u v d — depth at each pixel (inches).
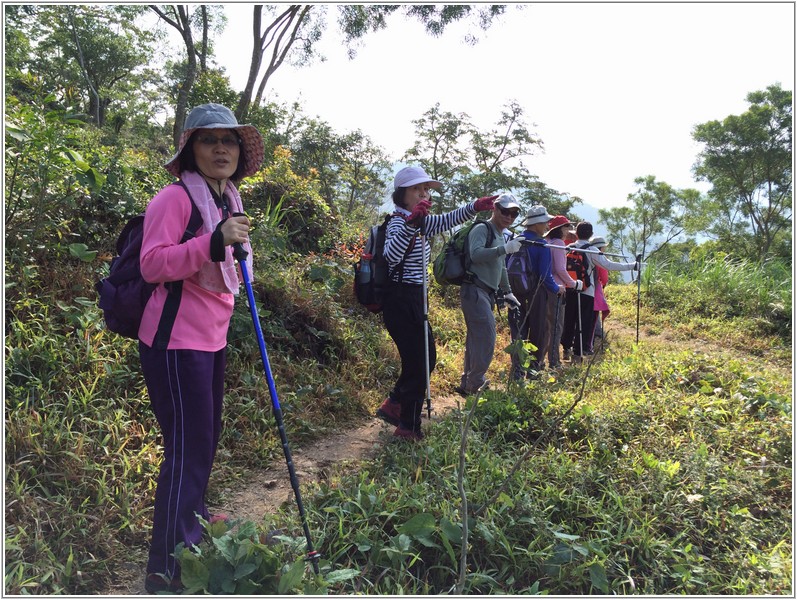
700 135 1326.3
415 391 152.2
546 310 233.9
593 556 104.2
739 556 108.1
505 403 170.1
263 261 219.6
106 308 91.4
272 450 145.7
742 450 147.8
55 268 162.7
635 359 237.3
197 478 91.1
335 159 948.6
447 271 190.2
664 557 107.3
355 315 244.7
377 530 106.0
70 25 1203.9
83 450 115.7
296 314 207.6
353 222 434.3
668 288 442.9
